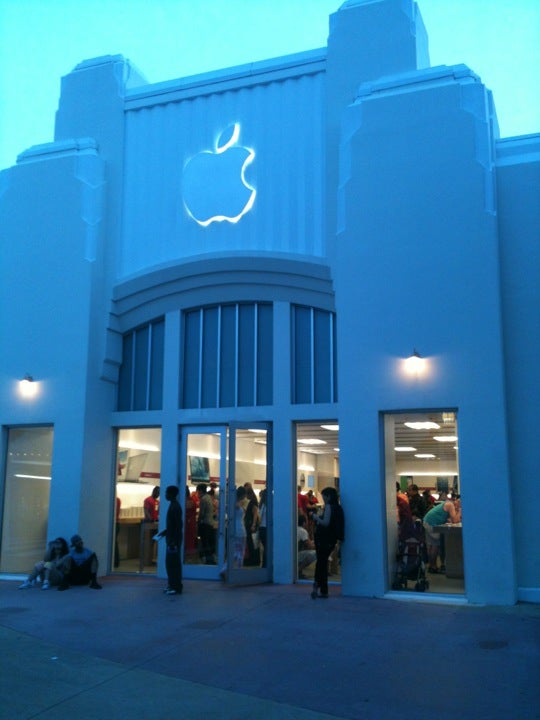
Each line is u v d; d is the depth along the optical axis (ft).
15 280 46.57
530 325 35.06
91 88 48.42
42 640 27.14
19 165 47.88
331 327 41.42
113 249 45.88
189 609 32.58
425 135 36.99
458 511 34.73
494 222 35.12
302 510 41.91
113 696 20.77
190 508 42.39
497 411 33.68
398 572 35.73
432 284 35.70
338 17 41.88
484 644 25.67
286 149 42.63
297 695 20.68
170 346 44.50
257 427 40.91
